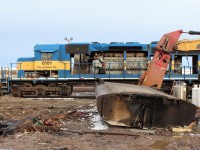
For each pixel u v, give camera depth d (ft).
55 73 82.69
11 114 45.19
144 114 32.48
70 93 81.10
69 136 29.71
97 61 81.15
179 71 79.36
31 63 83.51
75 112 45.98
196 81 77.77
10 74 82.94
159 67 44.65
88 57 82.69
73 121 39.09
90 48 81.30
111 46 79.92
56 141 27.40
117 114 32.65
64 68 82.07
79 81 81.66
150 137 29.14
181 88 48.62
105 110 32.55
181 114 32.78
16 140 27.66
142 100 32.27
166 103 31.86
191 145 25.99
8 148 24.84
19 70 83.30
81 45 81.51
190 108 32.89
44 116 42.39
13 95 81.41
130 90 34.45
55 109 51.72
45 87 80.84
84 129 33.22
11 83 82.33
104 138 28.81
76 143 26.68
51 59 82.48
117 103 32.45
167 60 44.73
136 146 25.55
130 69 80.53
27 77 82.28
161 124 32.60
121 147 25.18
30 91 81.25
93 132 31.09
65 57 82.17
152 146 25.71
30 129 32.32
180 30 44.78
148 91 34.88
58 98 74.64
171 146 25.52
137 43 79.87
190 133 31.27
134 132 31.24
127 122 32.55
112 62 81.10
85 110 49.88
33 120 35.40
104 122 34.81
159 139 28.32
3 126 31.50
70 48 81.82
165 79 78.23
